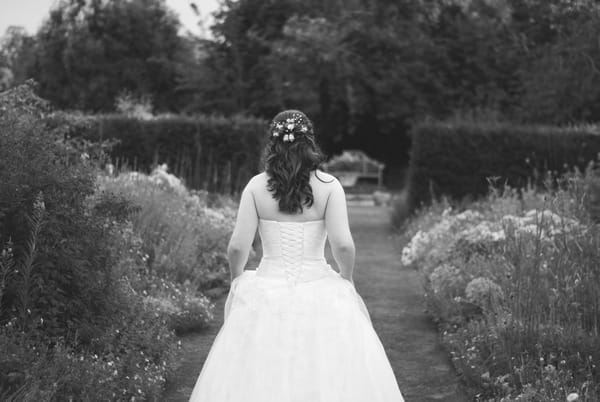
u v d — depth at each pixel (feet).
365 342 12.25
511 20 77.41
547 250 21.33
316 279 12.50
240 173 46.96
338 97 81.87
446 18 83.82
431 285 24.18
